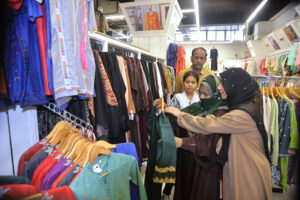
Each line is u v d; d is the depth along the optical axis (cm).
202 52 245
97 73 136
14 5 77
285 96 205
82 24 103
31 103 88
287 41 536
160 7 367
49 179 85
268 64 551
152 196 137
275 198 207
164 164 118
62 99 97
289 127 193
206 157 125
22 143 103
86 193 85
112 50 193
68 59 91
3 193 68
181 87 259
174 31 460
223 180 122
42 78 91
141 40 419
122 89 164
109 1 430
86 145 93
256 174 111
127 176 98
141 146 226
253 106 114
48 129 123
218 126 110
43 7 89
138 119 210
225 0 542
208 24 783
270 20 704
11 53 82
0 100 77
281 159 205
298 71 376
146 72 235
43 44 90
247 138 113
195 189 126
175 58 423
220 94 125
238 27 999
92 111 133
